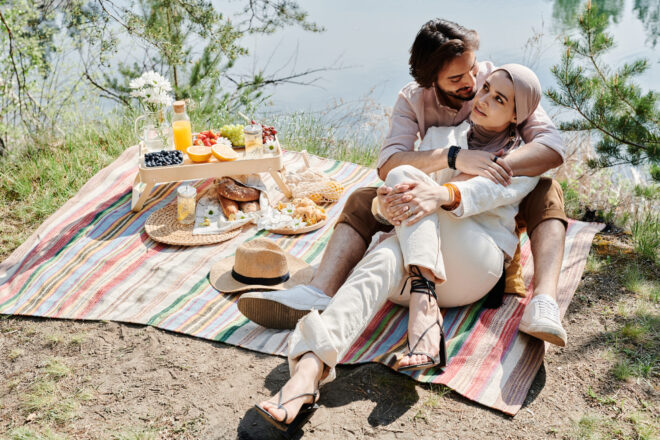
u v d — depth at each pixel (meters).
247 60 11.51
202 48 8.01
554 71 4.83
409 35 14.23
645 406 2.71
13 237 4.31
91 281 3.64
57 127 6.11
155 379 2.88
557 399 2.78
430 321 2.71
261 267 3.47
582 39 4.98
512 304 3.37
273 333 3.16
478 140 3.43
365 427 2.56
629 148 4.67
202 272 3.76
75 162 5.33
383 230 3.31
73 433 2.56
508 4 16.83
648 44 11.73
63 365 2.98
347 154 6.54
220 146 4.39
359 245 3.20
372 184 5.04
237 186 4.48
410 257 2.76
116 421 2.63
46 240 4.09
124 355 3.06
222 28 7.39
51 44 7.32
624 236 4.32
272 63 11.74
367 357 2.94
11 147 5.77
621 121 4.57
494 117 3.18
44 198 4.72
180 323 3.27
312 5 17.64
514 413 2.65
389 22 15.52
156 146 4.49
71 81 7.42
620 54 11.02
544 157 3.21
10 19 6.81
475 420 2.63
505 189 3.09
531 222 3.29
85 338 3.19
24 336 3.24
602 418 2.65
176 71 7.82
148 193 4.32
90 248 3.98
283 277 3.52
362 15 16.33
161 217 4.34
